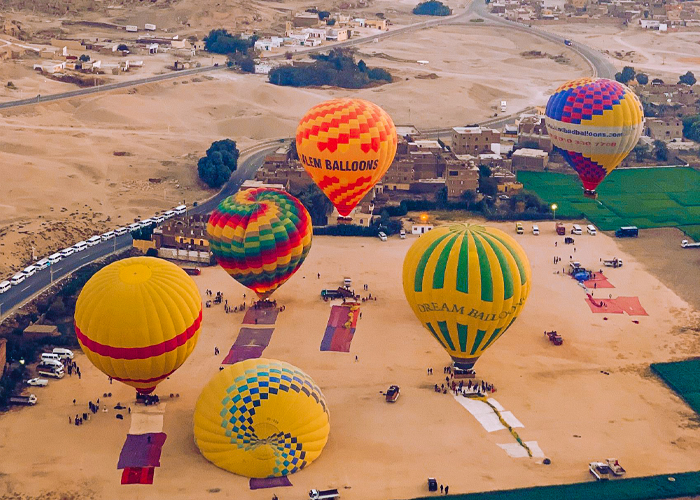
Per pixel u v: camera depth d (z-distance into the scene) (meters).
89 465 147.88
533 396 171.75
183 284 162.50
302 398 151.12
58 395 167.62
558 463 151.75
